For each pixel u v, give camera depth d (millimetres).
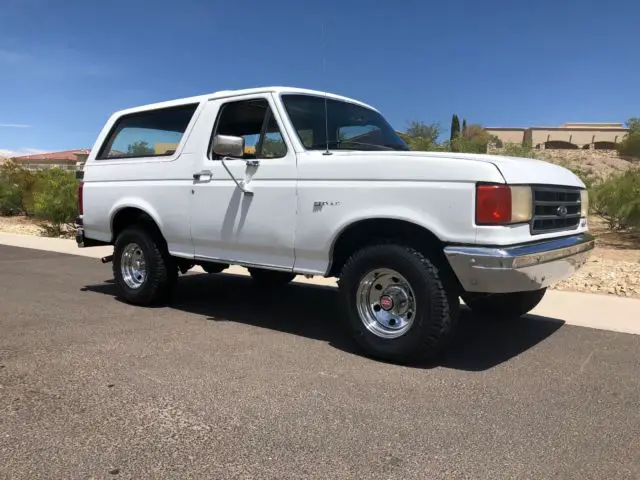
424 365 4887
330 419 3779
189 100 6438
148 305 7016
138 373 4598
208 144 6086
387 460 3258
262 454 3314
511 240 4391
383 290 4953
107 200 7082
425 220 4531
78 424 3674
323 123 5754
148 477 3068
